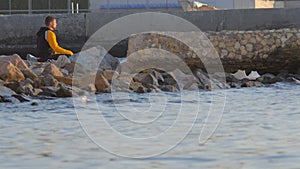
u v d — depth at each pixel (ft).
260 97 71.26
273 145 35.27
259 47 108.68
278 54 109.09
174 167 29.32
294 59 109.50
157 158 31.48
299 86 88.69
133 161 30.73
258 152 32.99
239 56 108.58
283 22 140.56
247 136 39.01
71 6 274.36
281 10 140.97
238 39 108.47
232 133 40.40
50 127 44.29
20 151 33.86
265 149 33.94
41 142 37.04
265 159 30.94
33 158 31.78
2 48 159.12
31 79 84.43
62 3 273.13
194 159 31.14
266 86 89.35
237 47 108.37
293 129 42.24
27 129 43.24
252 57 108.78
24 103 64.44
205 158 31.40
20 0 271.28
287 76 104.73
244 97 71.36
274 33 109.09
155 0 276.41
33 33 158.40
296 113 52.85
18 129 43.27
